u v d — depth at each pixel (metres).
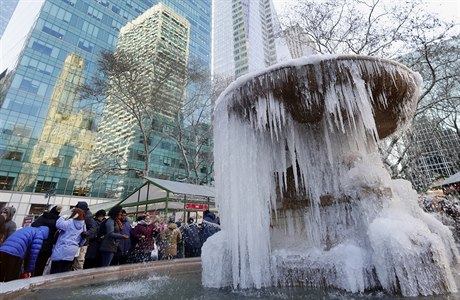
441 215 8.54
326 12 13.33
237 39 65.31
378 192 3.12
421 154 12.65
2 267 3.28
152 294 2.83
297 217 3.61
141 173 24.78
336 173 3.46
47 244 4.71
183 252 7.59
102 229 5.37
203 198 12.41
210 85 27.08
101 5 40.16
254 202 3.51
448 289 2.29
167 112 25.33
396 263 2.32
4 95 28.84
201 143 26.20
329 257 2.79
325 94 3.36
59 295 2.77
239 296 2.63
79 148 30.67
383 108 3.86
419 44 11.63
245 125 3.90
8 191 25.53
